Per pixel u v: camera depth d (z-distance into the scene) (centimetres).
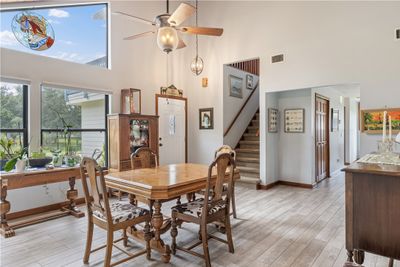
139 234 267
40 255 254
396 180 160
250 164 594
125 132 446
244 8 538
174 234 255
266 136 526
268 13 507
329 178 640
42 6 396
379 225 166
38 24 395
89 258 246
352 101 881
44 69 391
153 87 552
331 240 286
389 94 386
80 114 444
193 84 610
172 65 593
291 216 363
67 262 241
